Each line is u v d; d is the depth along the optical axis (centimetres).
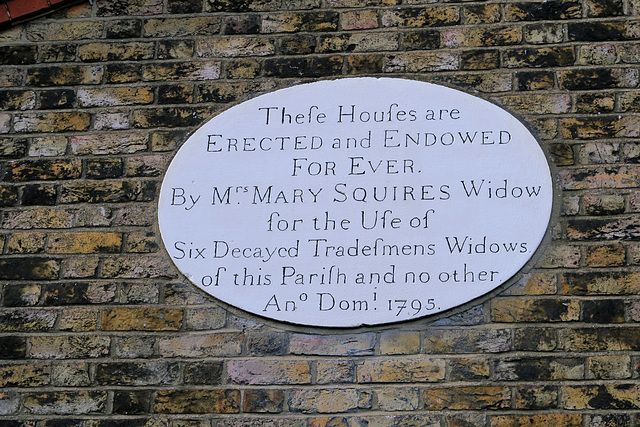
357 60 453
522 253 418
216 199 435
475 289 415
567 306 412
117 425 411
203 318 421
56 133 450
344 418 405
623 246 418
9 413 414
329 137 441
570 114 437
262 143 442
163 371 416
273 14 462
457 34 452
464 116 439
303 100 447
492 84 444
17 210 440
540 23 451
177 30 463
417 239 423
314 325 415
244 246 427
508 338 410
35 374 418
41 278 430
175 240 430
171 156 445
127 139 448
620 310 411
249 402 409
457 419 402
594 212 423
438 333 412
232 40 460
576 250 419
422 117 441
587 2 452
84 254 432
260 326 418
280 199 433
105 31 465
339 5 461
